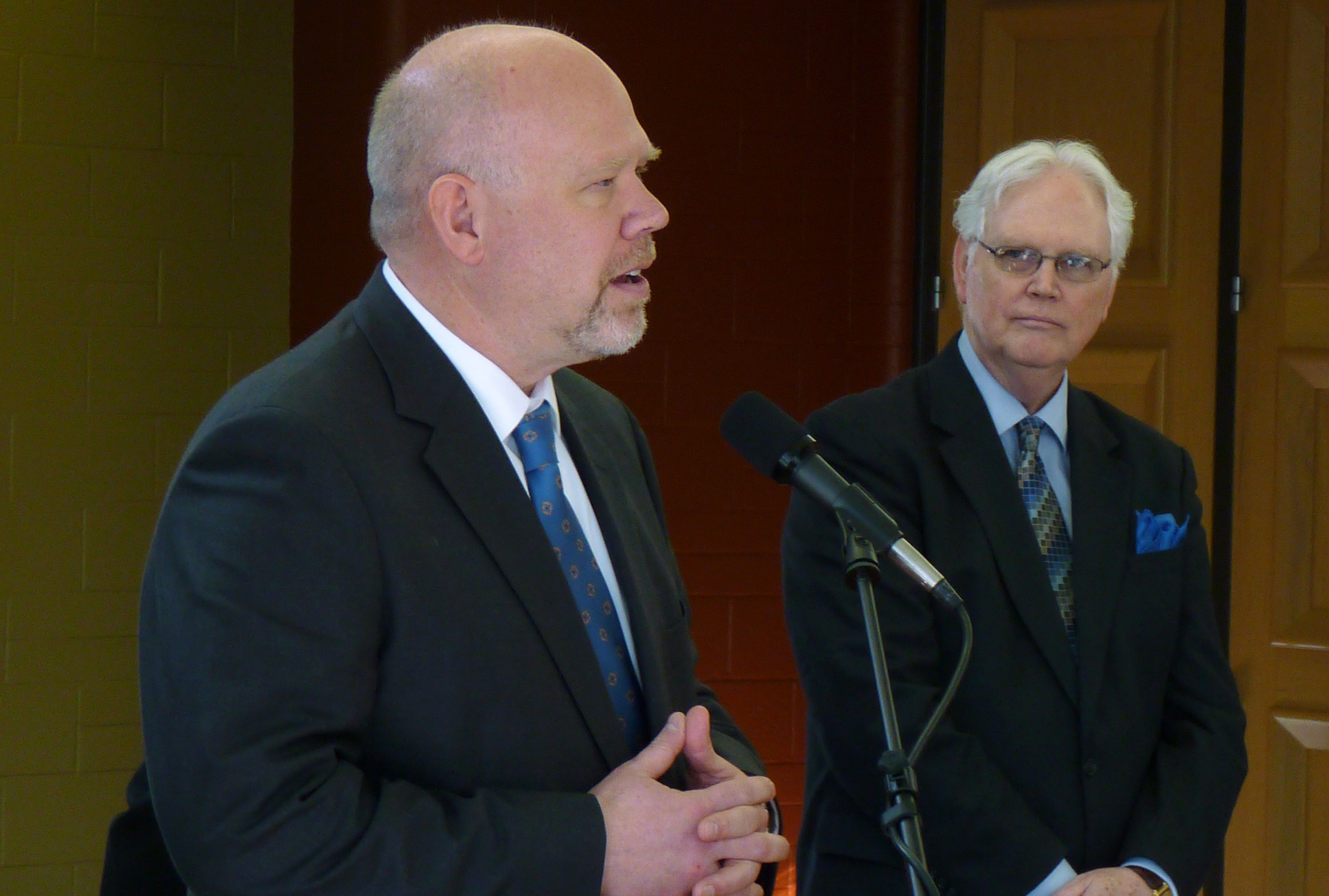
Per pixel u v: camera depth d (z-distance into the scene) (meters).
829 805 2.95
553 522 2.14
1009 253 2.95
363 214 4.92
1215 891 4.72
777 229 5.21
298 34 4.97
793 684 5.25
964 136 4.97
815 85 5.23
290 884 1.71
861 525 2.08
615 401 2.62
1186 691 3.01
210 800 1.73
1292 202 4.71
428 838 1.78
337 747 1.84
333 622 1.81
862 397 3.09
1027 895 2.61
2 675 4.67
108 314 4.79
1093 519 2.98
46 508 4.72
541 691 1.97
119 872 2.06
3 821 4.67
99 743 4.79
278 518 1.81
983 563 2.86
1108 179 3.02
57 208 4.73
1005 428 3.04
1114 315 4.84
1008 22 4.91
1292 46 4.69
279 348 4.98
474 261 2.04
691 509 5.16
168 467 4.87
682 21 5.11
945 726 2.72
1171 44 4.77
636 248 2.13
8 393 4.67
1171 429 4.79
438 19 4.88
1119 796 2.80
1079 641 2.87
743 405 2.22
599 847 1.84
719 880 1.90
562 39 2.13
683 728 2.03
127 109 4.81
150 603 1.86
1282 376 4.72
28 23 4.70
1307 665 4.66
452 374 2.05
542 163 2.02
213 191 4.90
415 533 1.91
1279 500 4.71
